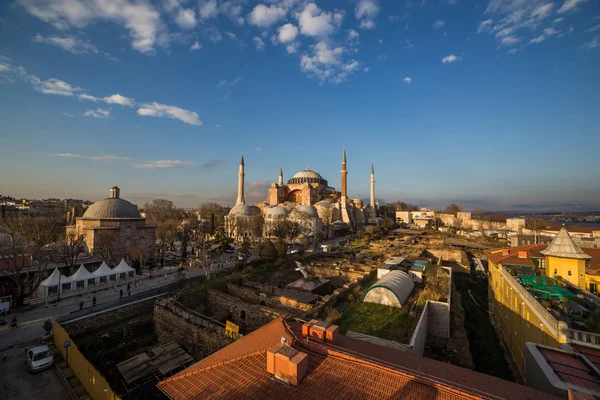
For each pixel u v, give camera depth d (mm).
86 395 19391
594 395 12016
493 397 10188
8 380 20922
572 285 26766
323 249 71562
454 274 57812
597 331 17797
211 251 62375
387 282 32656
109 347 28391
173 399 11539
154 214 129125
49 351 23016
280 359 11438
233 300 33906
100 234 55656
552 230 78750
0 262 41438
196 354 26875
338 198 140375
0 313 30719
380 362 12336
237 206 109188
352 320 27672
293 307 31953
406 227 148500
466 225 152125
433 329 28922
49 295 37250
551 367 14914
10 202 184125
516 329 26297
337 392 10438
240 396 10867
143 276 49219
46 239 53781
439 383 10500
